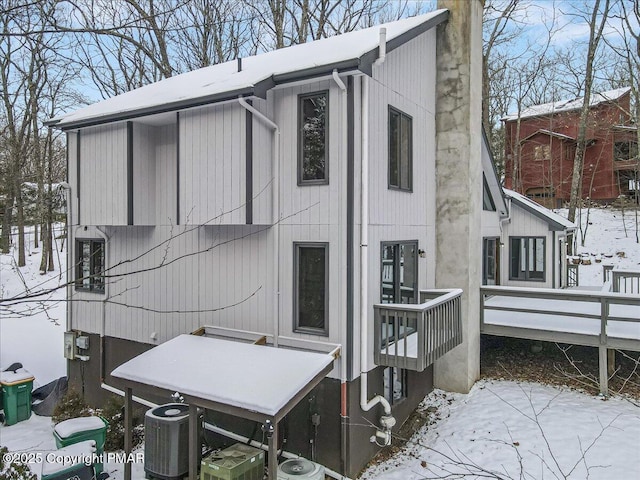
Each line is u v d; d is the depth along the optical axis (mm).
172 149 8766
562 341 8922
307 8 19203
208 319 8359
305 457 7070
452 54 9391
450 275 9414
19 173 11547
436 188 9602
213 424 7941
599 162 25797
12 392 9648
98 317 10281
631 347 8242
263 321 7641
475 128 9625
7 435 9047
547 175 26797
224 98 6902
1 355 13375
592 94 26203
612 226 23734
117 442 8391
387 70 7629
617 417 7520
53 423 9562
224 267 8133
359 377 6980
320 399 6969
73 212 10648
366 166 6781
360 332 6922
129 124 8461
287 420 7254
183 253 8695
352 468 6801
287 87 7301
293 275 7289
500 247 13570
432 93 9453
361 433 7039
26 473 5527
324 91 6945
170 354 6934
